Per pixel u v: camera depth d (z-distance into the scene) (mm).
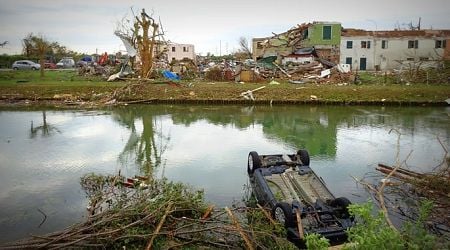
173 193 9266
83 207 10070
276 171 10289
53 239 7168
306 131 20422
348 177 12766
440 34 48375
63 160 14609
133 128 21031
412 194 10953
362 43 49219
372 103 29719
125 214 7926
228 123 22719
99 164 14133
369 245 4594
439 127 21297
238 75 38656
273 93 31469
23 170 13312
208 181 12219
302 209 8125
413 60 44375
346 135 19391
